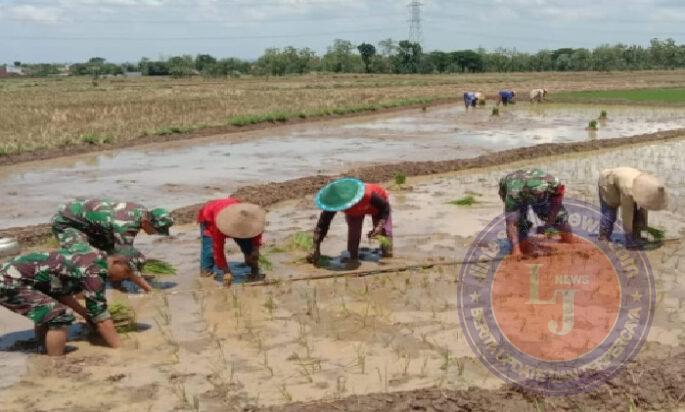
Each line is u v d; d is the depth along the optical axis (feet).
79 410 18.65
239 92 176.24
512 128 94.73
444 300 26.25
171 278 29.76
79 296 27.53
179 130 86.74
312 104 130.21
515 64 393.70
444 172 56.90
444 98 154.81
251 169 60.49
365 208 30.01
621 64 391.45
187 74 332.19
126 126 90.89
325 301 26.45
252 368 20.97
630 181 31.45
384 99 145.48
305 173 58.08
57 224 27.20
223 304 26.37
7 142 73.46
